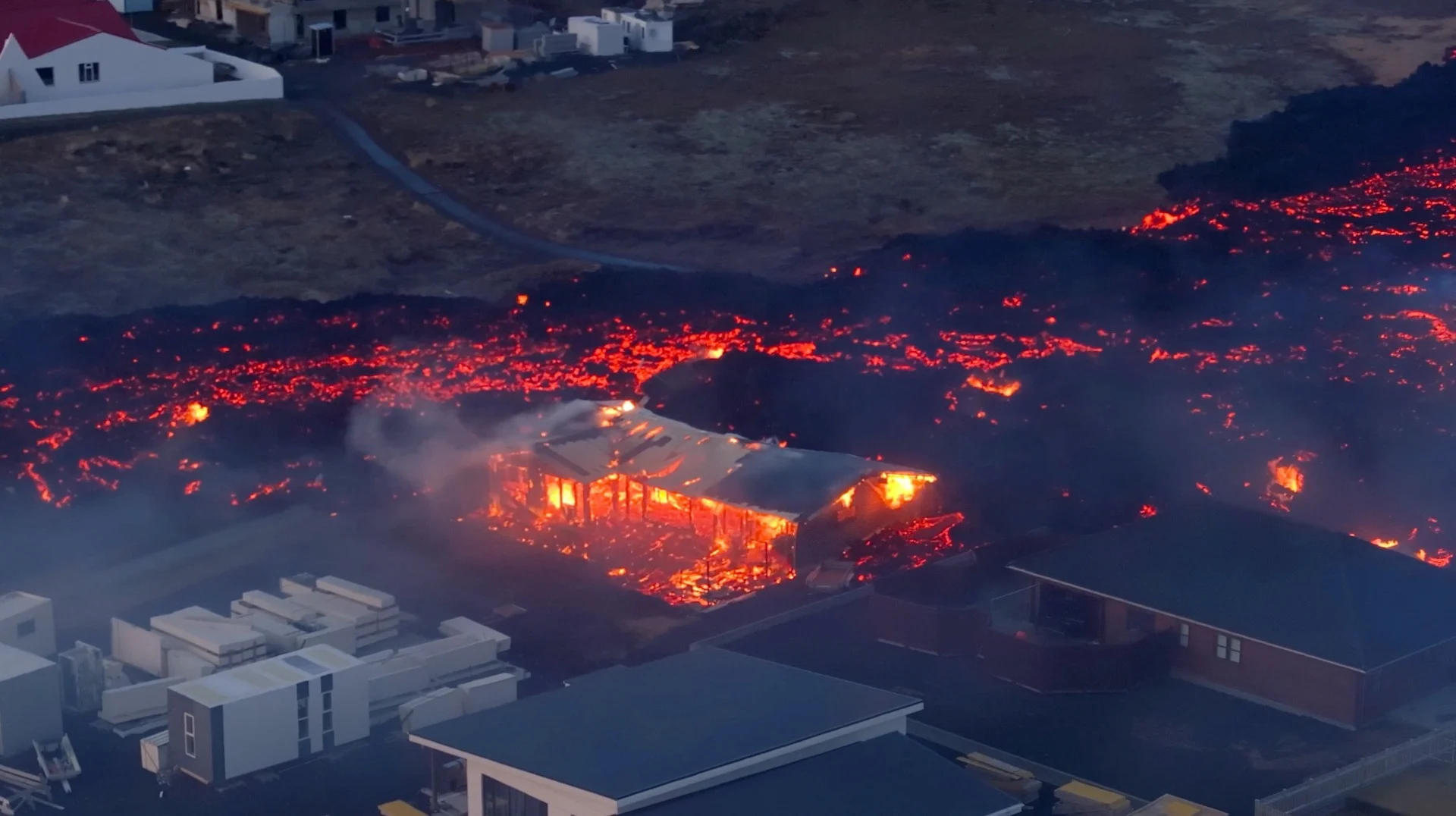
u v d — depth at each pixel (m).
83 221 74.88
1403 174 85.25
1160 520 46.59
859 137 89.00
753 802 33.44
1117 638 43.94
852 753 35.53
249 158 82.12
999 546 48.91
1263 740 40.34
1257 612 42.53
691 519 50.41
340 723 40.00
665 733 35.50
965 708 41.91
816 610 46.56
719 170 85.00
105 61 84.50
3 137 80.00
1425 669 42.09
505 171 83.62
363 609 44.50
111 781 38.47
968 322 68.94
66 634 44.91
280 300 69.50
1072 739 40.44
